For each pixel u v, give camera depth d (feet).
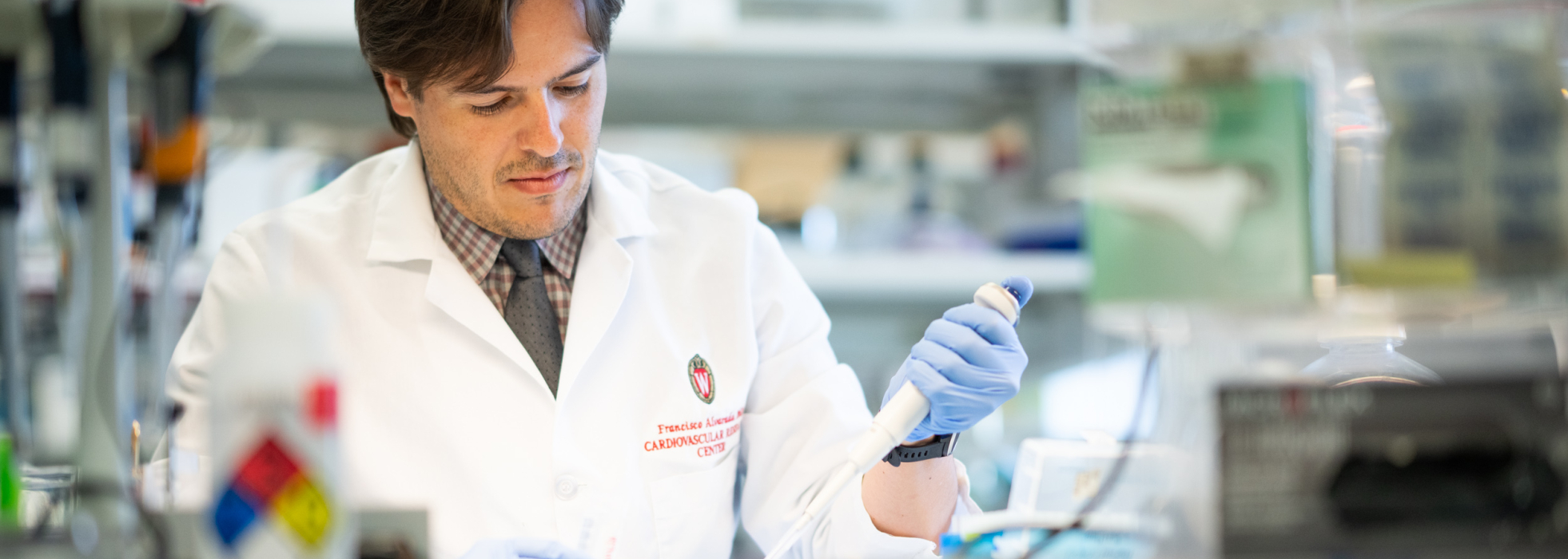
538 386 4.28
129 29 3.13
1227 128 2.83
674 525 4.36
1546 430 2.62
